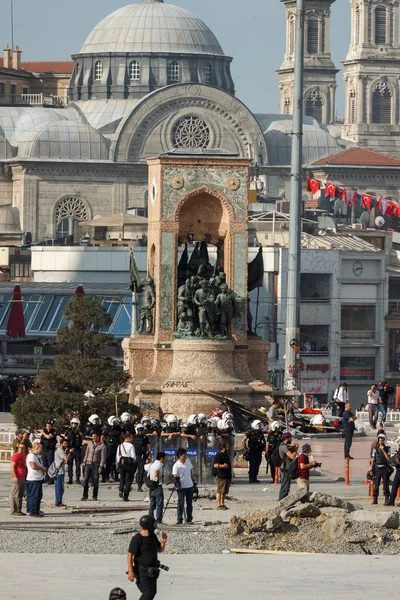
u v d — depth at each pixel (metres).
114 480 121.56
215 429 116.44
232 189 146.62
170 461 114.56
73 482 120.25
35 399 126.75
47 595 69.56
